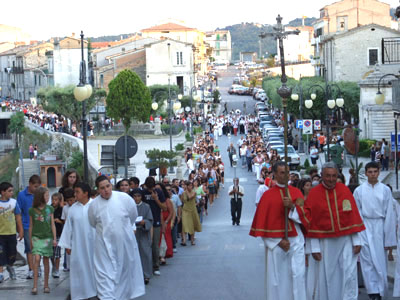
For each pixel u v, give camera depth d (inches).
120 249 444.5
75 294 456.4
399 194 605.6
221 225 1047.0
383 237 467.8
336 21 3644.2
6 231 525.3
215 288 510.9
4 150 3683.6
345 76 2856.8
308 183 571.8
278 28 415.8
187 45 3828.7
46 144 2780.5
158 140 2650.1
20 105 4254.4
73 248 456.4
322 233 410.3
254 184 1716.3
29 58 5078.7
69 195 503.8
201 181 1218.0
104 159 867.4
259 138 2265.0
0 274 524.1
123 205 447.8
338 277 416.2
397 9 960.3
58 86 3221.0
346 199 413.4
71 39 4249.5
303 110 2524.6
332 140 1966.0
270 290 404.8
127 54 3880.4
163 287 523.2
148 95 2721.5
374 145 1675.7
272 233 402.0
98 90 3063.5
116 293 443.5
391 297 471.5
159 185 622.8
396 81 1155.9
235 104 4603.8
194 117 3368.6
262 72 6348.4
